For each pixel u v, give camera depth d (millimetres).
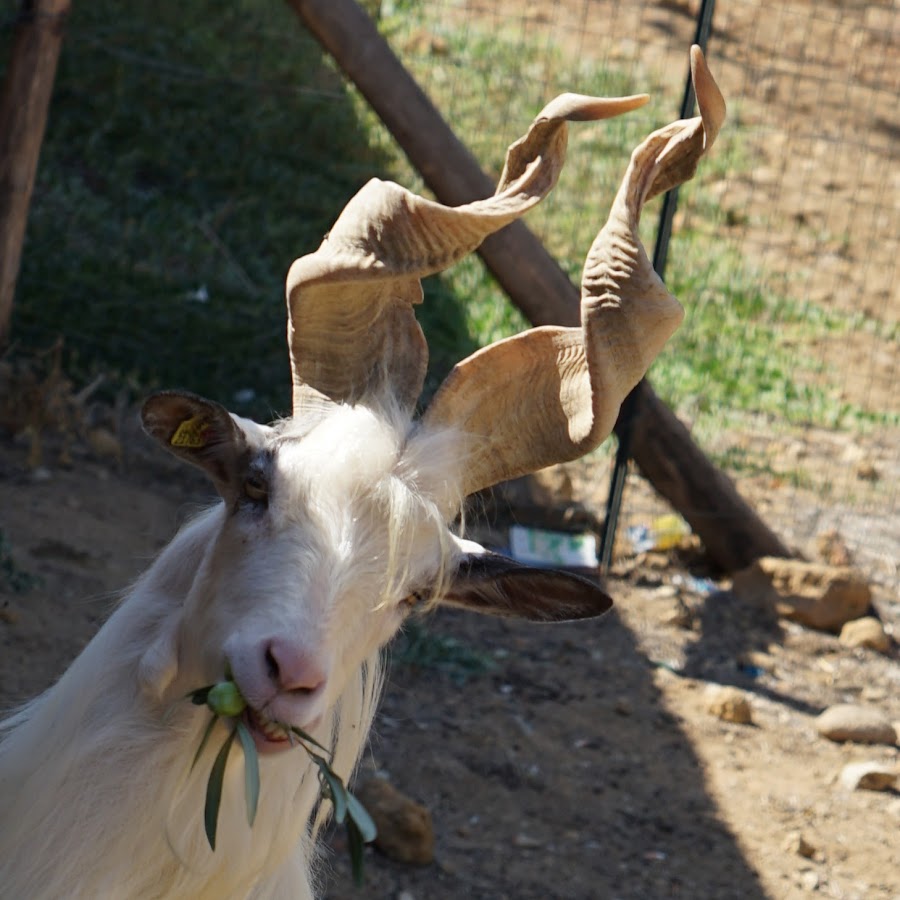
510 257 7438
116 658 3150
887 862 5605
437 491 3117
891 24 15531
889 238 12031
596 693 6504
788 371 9898
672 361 9664
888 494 8727
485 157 10641
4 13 10227
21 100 7031
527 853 5309
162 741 3086
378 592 2982
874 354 10359
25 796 3139
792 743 6383
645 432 7602
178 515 6988
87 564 6305
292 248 9625
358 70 7371
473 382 3219
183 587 3186
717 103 2846
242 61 11055
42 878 3051
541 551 7531
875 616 7605
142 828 3076
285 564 2898
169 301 8508
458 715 6121
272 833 3201
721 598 7539
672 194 7465
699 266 10922
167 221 9406
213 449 3027
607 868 5305
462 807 5512
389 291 3156
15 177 7102
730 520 7738
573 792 5730
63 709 3166
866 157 13164
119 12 11117
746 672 6930
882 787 6090
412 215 2975
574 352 3182
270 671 2797
